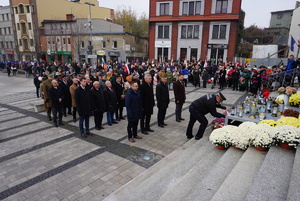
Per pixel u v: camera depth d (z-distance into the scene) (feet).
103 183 13.12
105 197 11.81
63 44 118.93
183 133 21.31
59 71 38.63
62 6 133.18
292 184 7.41
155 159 16.06
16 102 38.52
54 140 19.92
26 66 86.94
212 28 87.20
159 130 22.20
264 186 7.97
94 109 21.29
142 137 20.34
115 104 23.93
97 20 109.81
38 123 25.17
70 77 30.45
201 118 18.16
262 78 41.04
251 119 15.96
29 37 132.77
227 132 13.51
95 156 16.62
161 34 97.25
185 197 9.01
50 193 12.19
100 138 20.29
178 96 23.97
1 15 145.18
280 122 13.65
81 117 20.25
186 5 89.86
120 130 22.43
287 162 9.91
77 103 19.70
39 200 11.60
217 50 88.07
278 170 9.15
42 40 125.59
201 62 71.97
